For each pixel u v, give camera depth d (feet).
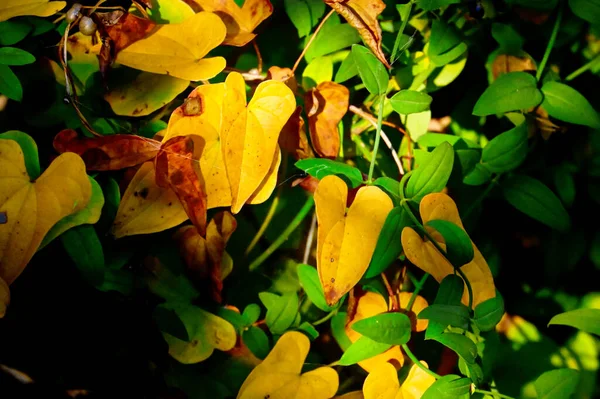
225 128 2.08
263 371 2.15
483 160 2.26
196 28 2.18
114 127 2.22
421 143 2.31
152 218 2.14
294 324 2.23
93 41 2.22
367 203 2.12
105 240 2.18
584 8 2.21
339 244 2.07
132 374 2.25
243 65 2.35
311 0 2.31
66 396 2.26
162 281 2.23
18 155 2.09
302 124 2.22
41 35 2.24
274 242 2.31
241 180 2.09
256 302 2.31
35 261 2.19
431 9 2.21
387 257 2.09
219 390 2.23
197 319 2.20
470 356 2.03
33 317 2.22
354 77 2.35
